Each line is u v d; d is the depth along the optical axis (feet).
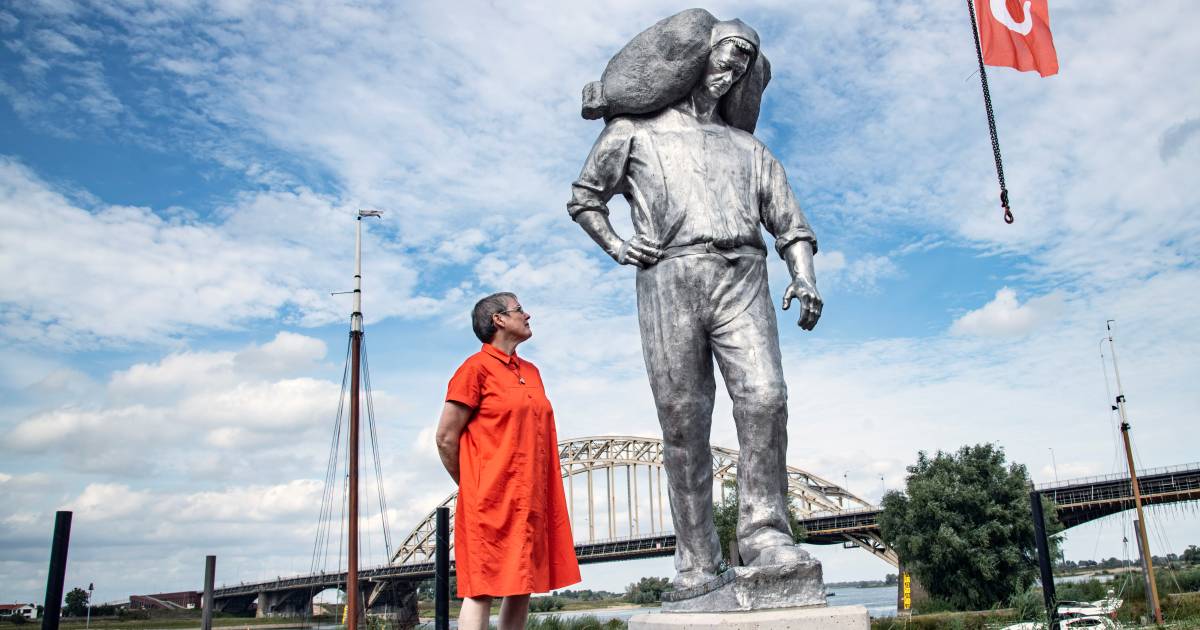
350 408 115.14
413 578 234.17
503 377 13.74
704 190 18.38
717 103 19.67
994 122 30.40
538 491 13.39
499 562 12.85
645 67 19.21
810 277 18.65
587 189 19.52
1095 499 183.32
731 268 17.99
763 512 17.15
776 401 17.29
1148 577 80.79
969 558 137.18
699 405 18.24
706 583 16.85
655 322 18.34
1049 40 32.40
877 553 235.40
